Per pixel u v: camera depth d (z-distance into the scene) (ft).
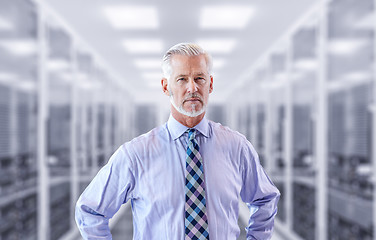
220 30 15.83
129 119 37.01
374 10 8.07
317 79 12.24
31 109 10.91
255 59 22.07
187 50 4.10
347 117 9.66
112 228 16.99
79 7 12.82
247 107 27.84
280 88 17.53
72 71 15.76
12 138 9.46
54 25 13.34
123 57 21.56
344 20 9.95
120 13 13.62
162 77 4.36
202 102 4.12
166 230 4.09
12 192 9.37
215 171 4.25
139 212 4.30
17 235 9.66
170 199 4.10
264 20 14.42
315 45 12.49
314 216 12.39
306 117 13.37
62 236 13.92
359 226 8.77
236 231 4.37
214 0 12.38
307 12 13.25
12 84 9.53
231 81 31.91
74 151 15.87
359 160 8.82
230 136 4.54
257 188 4.70
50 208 12.51
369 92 8.30
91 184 4.56
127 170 4.29
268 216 4.83
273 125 18.94
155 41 17.79
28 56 10.75
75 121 16.11
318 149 12.02
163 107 38.14
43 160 11.80
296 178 14.66
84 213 4.45
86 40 17.54
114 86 28.25
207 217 4.09
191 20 14.51
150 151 4.29
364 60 8.60
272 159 19.24
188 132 4.32
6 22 9.20
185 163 4.22
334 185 10.57
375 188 7.92
